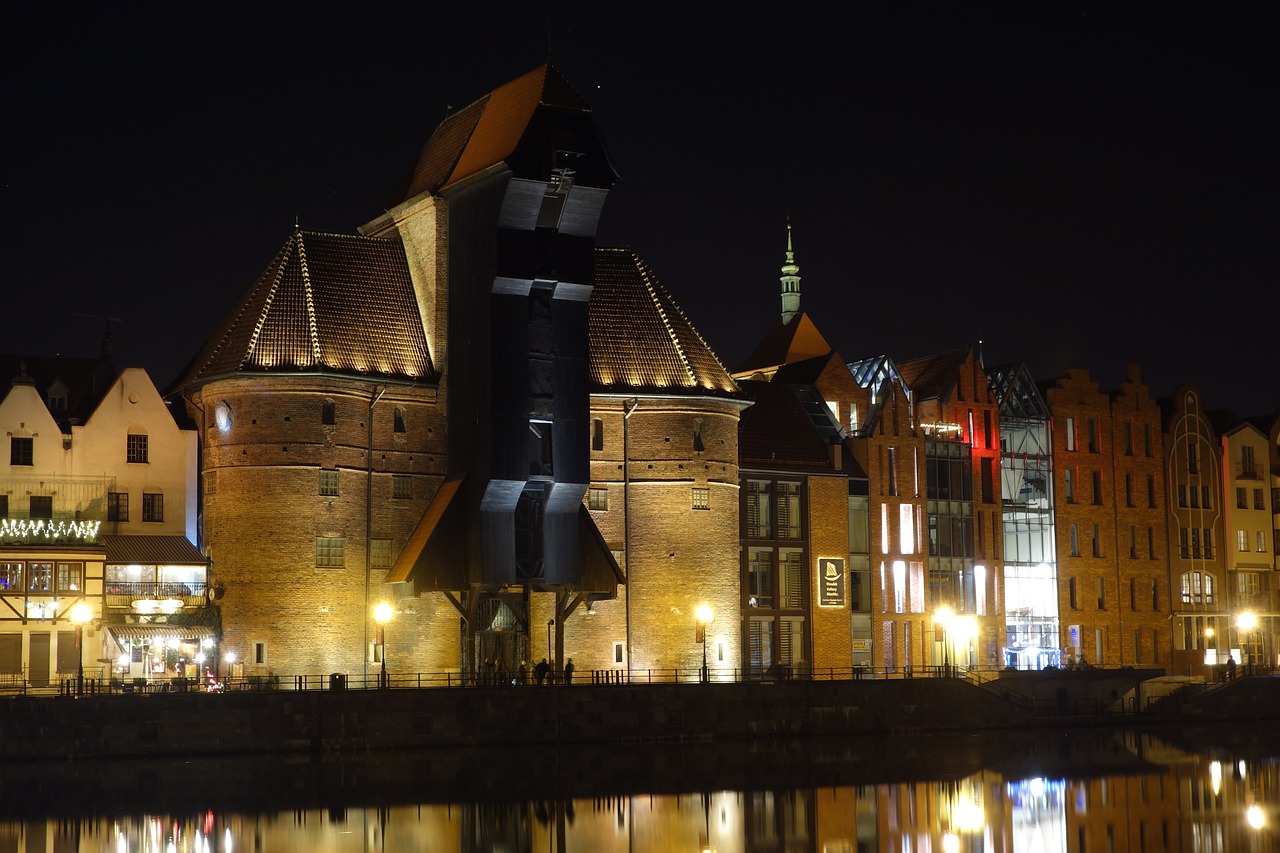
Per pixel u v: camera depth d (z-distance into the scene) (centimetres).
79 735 6831
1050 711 9262
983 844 5244
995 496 10675
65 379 8969
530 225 8269
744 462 9544
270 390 8162
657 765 7000
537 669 8019
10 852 4959
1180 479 11644
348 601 8206
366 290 8706
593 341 8969
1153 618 11344
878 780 6600
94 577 7719
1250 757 7606
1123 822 5662
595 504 8856
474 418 8306
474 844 5125
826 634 9638
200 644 7994
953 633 10319
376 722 7338
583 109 8406
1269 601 11938
